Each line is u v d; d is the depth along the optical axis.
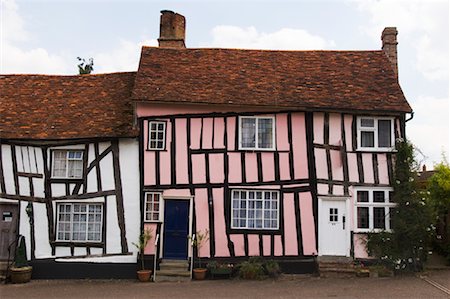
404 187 14.61
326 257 14.66
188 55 17.61
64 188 14.91
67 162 15.05
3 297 11.74
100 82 17.64
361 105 15.12
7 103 16.50
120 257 14.60
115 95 16.84
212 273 14.07
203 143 15.08
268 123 15.28
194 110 15.20
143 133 15.02
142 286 13.13
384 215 14.87
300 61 17.58
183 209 14.94
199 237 14.65
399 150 14.84
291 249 14.72
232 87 15.78
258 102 15.03
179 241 14.79
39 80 17.81
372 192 14.97
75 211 14.91
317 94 15.61
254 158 15.05
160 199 14.84
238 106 15.05
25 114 15.95
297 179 14.97
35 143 15.05
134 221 14.73
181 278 14.02
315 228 14.79
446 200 16.16
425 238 14.79
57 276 14.52
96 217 14.90
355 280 13.42
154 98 14.89
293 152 15.09
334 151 15.12
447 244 15.67
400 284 12.65
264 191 14.96
